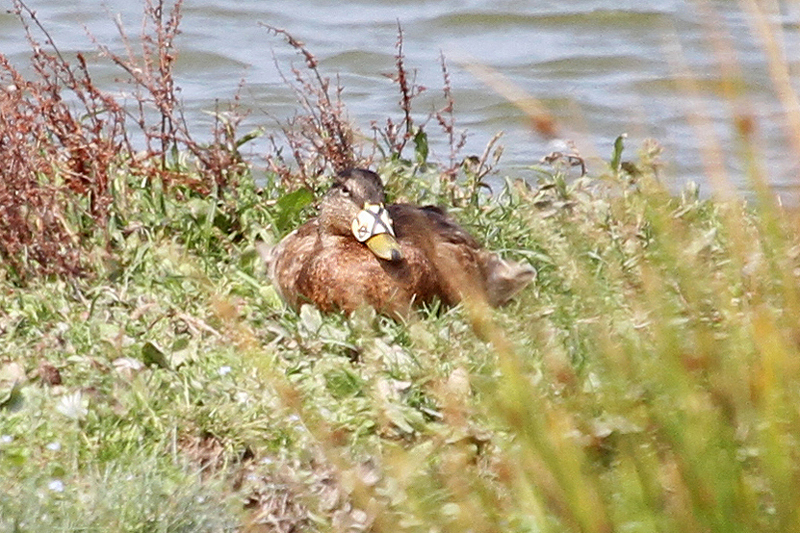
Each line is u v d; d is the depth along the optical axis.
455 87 23.28
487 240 13.82
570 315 10.12
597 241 9.15
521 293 12.56
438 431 9.68
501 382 9.18
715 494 6.68
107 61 23.09
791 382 6.79
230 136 15.28
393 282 12.47
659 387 7.00
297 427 9.78
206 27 26.17
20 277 12.87
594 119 21.81
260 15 27.22
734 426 6.85
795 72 8.03
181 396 10.42
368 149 17.73
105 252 12.87
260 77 23.50
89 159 14.17
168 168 15.30
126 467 9.43
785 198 9.48
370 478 8.84
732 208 7.56
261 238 14.08
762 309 7.07
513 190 14.89
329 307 12.58
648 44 25.69
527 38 26.36
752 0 7.66
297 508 9.24
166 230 13.91
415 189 15.24
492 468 8.74
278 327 11.55
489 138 20.98
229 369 10.62
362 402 10.22
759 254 7.46
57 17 26.19
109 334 11.42
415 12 27.83
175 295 12.34
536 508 7.05
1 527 8.59
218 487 9.24
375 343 10.98
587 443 7.40
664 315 7.24
